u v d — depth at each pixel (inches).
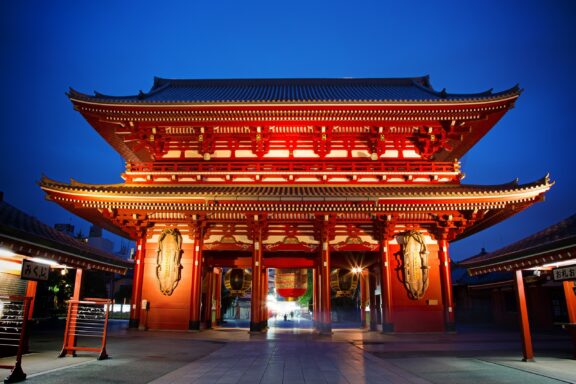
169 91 1578.5
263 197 992.9
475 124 1193.4
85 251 628.7
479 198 984.9
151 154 1280.8
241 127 1197.1
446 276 1049.5
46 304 1390.3
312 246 1111.0
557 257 529.7
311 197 991.6
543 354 686.5
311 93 1546.5
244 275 1254.9
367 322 1387.8
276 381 453.4
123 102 1107.9
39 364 544.7
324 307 1023.0
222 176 1168.2
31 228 557.3
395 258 1068.5
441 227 1075.3
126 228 1102.4
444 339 907.4
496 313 1568.7
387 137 1208.8
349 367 547.5
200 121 1159.6
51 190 973.8
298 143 1226.6
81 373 485.4
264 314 1246.9
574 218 581.3
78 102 1107.9
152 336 924.0
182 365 558.6
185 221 1090.1
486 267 692.1
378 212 1031.6
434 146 1202.6
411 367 548.1
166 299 1055.0
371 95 1473.9
